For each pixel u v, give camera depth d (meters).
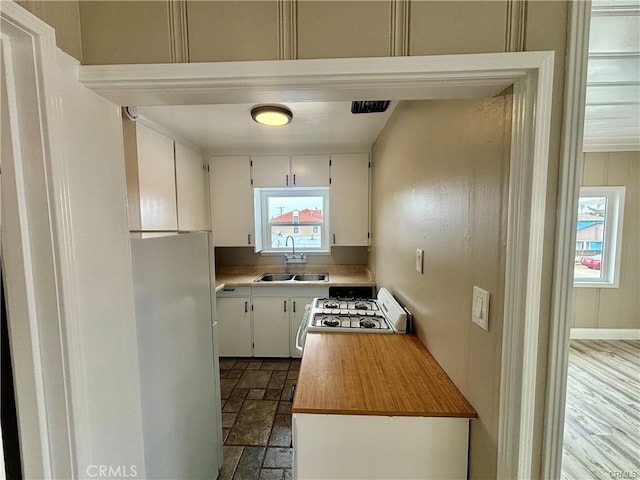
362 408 0.93
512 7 0.66
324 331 1.58
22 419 0.65
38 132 0.60
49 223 0.62
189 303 1.28
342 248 3.37
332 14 0.69
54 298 0.64
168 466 1.10
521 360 0.69
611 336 3.41
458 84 0.71
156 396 1.03
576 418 2.02
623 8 0.88
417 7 0.68
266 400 2.25
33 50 0.59
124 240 0.85
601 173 3.25
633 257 3.34
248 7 0.69
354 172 2.94
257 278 3.04
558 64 0.65
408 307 1.63
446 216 1.11
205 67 0.70
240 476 1.59
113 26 0.71
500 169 0.76
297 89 0.73
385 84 0.71
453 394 1.00
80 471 0.69
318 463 0.95
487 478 0.83
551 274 0.68
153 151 2.12
